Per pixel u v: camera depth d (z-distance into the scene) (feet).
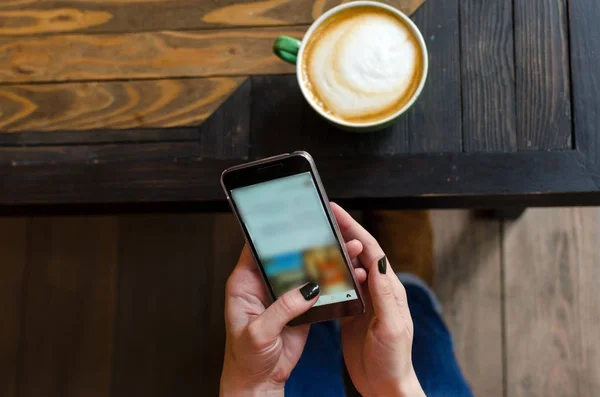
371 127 1.69
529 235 3.07
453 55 1.90
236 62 1.99
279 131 1.94
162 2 2.04
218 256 3.25
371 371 1.75
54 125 2.01
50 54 2.06
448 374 2.63
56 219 3.36
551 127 1.82
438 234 3.11
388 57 1.70
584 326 2.99
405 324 1.69
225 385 1.85
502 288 3.06
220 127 1.97
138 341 3.25
